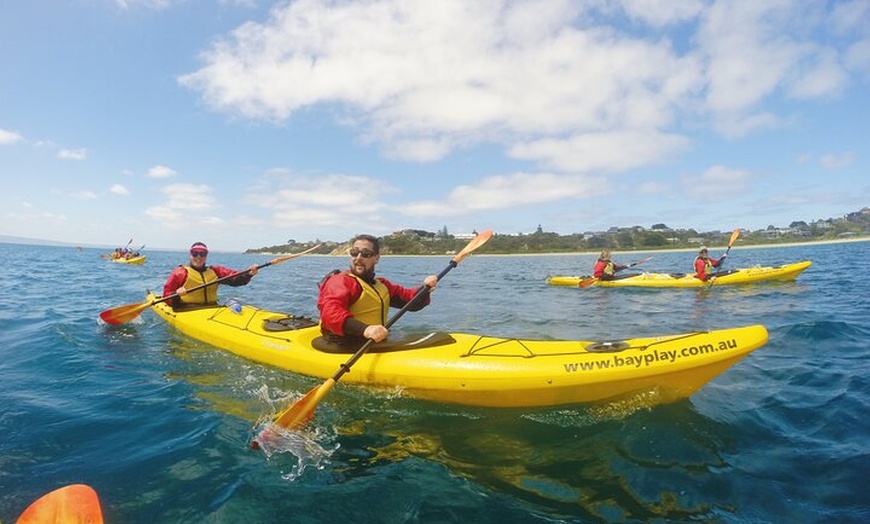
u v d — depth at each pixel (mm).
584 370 3725
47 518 2211
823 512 2477
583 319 8438
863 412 3633
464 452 3186
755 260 27703
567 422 3621
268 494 2648
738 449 3156
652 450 3146
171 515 2467
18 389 4367
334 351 4594
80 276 18750
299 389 4422
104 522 2416
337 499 2611
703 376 3691
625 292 12516
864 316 7605
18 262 29578
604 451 3154
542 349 4043
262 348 5160
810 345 5758
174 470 2902
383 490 2707
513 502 2598
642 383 3703
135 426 3537
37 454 3098
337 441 3359
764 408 3795
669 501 2604
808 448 3131
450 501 2602
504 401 3873
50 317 8125
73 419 3662
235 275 7379
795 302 9508
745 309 8930
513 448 3232
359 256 4449
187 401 4078
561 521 2432
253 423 3629
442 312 9383
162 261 38188
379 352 4379
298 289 14602
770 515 2471
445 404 4004
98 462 2992
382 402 4105
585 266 31156
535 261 41406
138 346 5938
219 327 6035
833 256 28281
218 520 2424
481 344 4273
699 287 12773
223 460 3027
